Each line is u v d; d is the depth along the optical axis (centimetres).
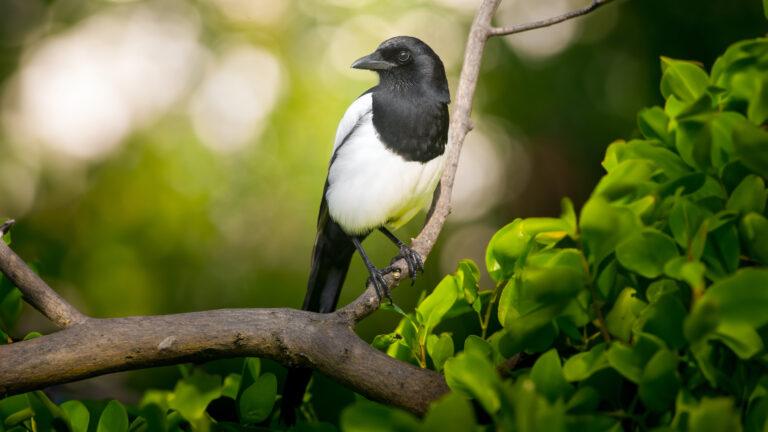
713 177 358
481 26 718
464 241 2431
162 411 400
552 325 353
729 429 269
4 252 455
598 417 311
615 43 2330
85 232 2156
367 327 1886
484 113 2397
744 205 333
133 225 2116
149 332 436
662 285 345
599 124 2302
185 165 2150
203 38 2350
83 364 424
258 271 2117
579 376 328
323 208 877
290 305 2077
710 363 312
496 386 297
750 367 323
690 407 303
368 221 847
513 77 2381
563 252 357
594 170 2344
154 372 1452
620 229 329
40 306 455
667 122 402
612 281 358
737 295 288
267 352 454
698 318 285
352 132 853
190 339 439
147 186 2144
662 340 322
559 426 276
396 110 837
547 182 2412
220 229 2147
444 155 859
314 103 2138
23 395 429
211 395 383
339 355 446
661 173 389
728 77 367
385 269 712
